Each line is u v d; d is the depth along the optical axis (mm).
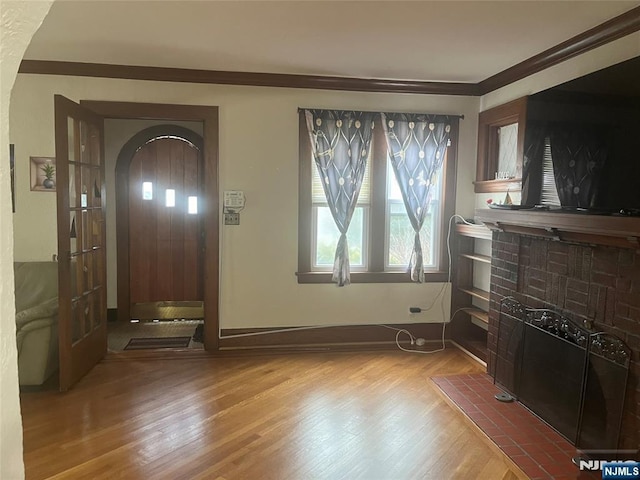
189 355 4082
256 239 4207
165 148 5148
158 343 4398
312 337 4352
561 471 2377
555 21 2717
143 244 5199
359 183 4199
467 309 4430
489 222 3406
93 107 3867
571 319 2709
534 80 3570
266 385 3479
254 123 4109
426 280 4477
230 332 4238
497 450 2580
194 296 5309
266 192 4180
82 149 3578
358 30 2910
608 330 2436
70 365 3334
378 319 4445
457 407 3090
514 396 3238
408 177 4266
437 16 2662
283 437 2730
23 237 3855
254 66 3760
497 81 3992
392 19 2719
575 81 2748
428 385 3523
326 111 4121
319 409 3096
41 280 3674
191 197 5227
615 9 2533
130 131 5031
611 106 2432
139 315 5246
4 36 623
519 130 3697
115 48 3332
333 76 4035
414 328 4504
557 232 2672
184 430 2791
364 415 3023
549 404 2852
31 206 3846
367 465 2463
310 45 3217
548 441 2666
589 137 2613
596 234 2363
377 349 4320
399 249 4484
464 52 3328
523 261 3203
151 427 2820
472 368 3873
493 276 3584
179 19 2756
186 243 5258
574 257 2695
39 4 667
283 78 4027
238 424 2875
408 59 3510
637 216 2203
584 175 2652
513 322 3291
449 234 4465
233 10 2611
